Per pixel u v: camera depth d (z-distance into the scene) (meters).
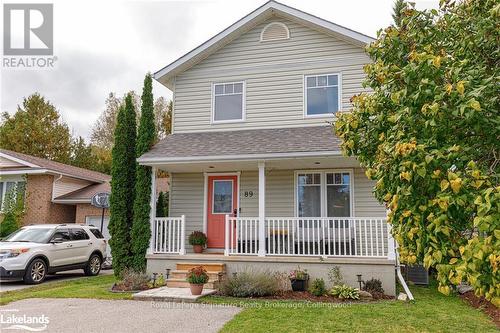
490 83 3.43
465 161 3.30
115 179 11.82
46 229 12.92
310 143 10.41
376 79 4.63
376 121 4.49
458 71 3.37
